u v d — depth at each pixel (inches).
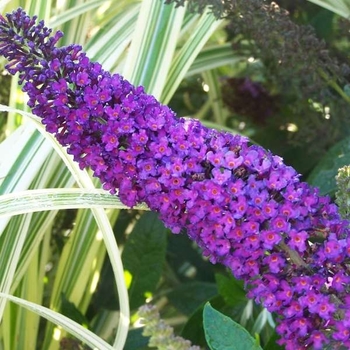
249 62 27.8
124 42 24.9
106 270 27.1
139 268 24.0
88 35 29.7
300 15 28.2
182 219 13.9
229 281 22.0
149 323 12.9
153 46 23.3
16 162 21.1
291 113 27.8
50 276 27.8
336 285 13.0
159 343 12.8
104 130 14.0
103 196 17.4
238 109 28.1
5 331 22.9
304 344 13.1
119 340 19.2
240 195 13.2
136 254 24.0
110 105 14.3
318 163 25.2
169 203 13.7
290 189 13.4
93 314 27.2
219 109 30.2
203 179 13.7
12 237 20.7
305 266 13.4
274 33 22.3
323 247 13.4
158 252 24.0
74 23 26.2
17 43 14.3
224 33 30.2
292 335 13.2
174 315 27.6
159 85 22.8
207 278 28.3
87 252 24.0
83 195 17.5
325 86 24.3
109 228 19.0
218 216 13.3
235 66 32.4
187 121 14.3
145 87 22.7
